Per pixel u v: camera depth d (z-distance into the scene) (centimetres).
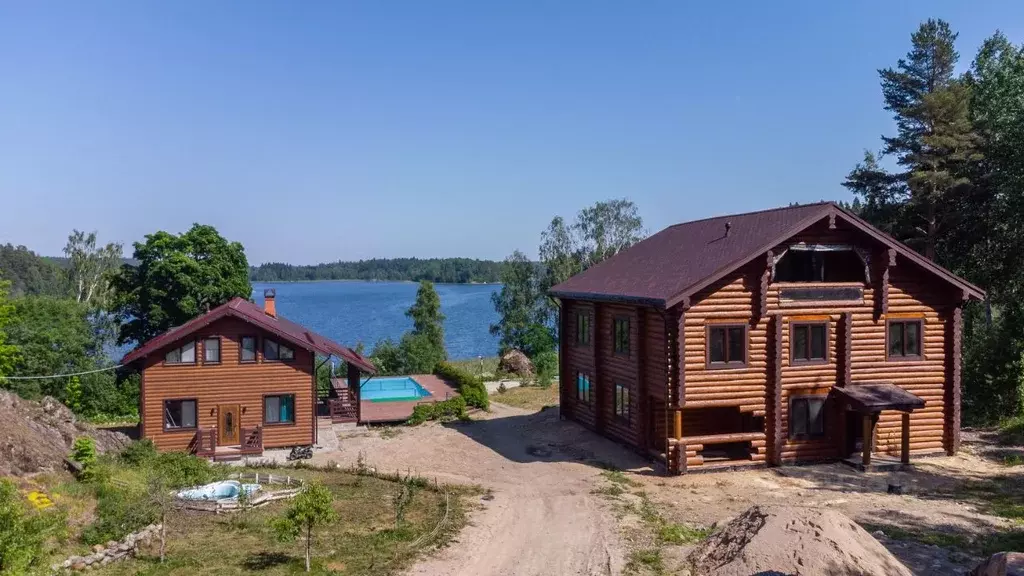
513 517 2125
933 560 1672
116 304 5031
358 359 3428
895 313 2762
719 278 2509
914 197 4588
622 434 3020
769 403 2634
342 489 2425
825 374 2681
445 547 1842
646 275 2977
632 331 2880
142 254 4900
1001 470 2591
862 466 2592
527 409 4181
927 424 2806
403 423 3766
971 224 4497
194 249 5025
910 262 2753
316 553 1769
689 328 2562
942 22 4866
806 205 2742
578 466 2752
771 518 1648
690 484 2464
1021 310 3456
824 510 1670
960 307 2809
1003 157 4362
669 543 1878
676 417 2572
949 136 4441
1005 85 4491
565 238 7588
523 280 7962
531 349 6981
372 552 1784
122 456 2550
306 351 3231
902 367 2769
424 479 2539
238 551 1777
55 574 1505
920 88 4919
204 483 2438
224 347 3139
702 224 3384
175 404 3106
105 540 1752
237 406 3150
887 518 2034
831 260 2756
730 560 1566
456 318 17338
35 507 1820
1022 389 3247
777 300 2616
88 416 4359
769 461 2656
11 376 4112
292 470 2770
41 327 4384
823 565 1423
